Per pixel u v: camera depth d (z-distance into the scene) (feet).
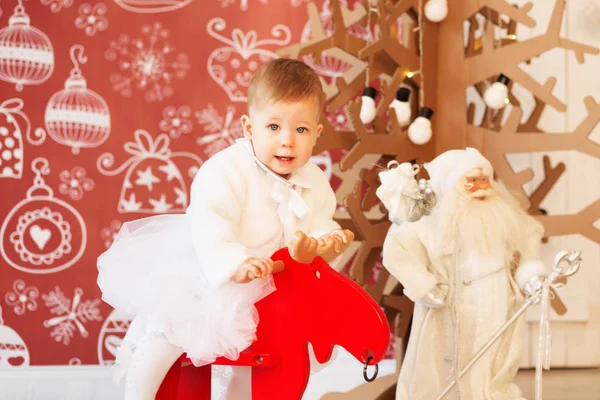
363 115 6.23
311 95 4.17
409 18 7.11
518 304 5.41
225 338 3.90
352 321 3.81
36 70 6.86
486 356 5.27
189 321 3.97
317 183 4.60
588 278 7.61
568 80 7.56
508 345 5.37
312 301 3.91
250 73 7.12
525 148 6.43
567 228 6.37
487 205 5.52
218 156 4.35
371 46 6.32
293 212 4.32
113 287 4.28
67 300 6.84
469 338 5.33
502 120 7.42
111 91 6.95
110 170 6.93
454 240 5.31
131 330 4.40
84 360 6.83
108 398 6.75
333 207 4.69
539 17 7.48
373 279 7.18
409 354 5.55
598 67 7.57
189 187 7.02
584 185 7.61
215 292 4.00
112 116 6.94
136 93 6.98
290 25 7.16
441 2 6.49
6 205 6.81
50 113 6.86
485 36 6.55
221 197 4.13
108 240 6.91
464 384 5.24
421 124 6.35
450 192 5.49
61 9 6.89
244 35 7.11
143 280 4.22
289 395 3.95
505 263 5.41
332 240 3.95
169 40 7.02
